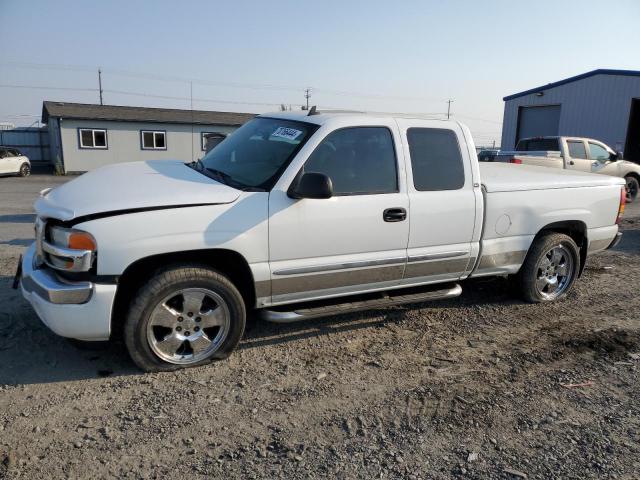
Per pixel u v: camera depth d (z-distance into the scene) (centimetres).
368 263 439
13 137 3472
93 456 289
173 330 382
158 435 311
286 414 339
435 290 504
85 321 352
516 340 473
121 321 387
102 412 332
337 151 423
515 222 520
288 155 411
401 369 409
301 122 441
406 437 319
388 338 468
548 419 345
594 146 1462
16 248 747
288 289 416
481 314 536
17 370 377
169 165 469
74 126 2808
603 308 564
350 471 286
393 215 441
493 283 634
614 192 595
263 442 309
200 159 494
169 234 361
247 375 388
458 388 382
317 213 410
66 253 345
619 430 336
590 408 362
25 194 1653
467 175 483
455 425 334
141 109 3228
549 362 431
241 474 280
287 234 401
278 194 396
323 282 429
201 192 378
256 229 388
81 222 345
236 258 397
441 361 426
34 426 313
